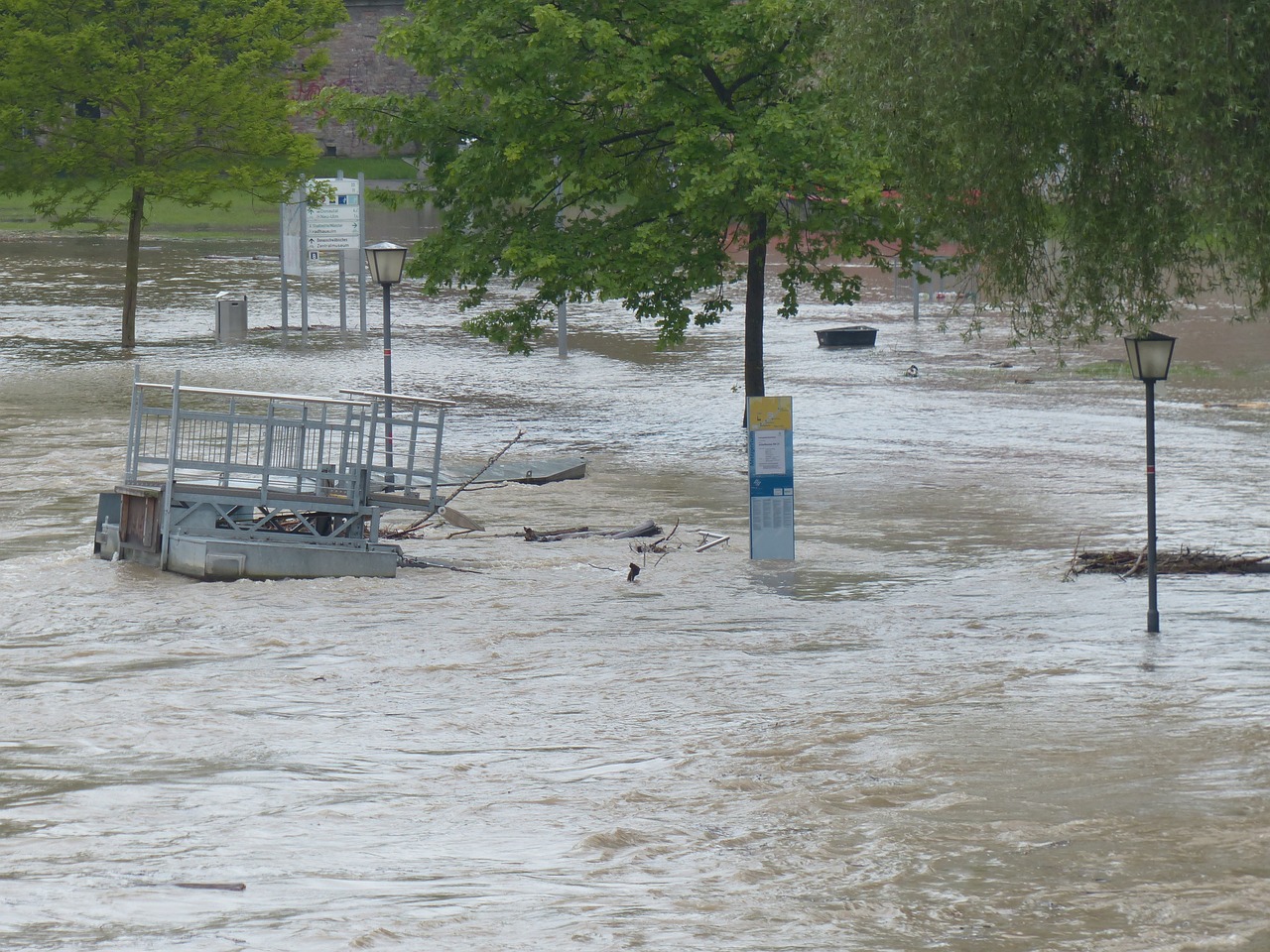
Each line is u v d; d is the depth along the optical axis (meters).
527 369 145.62
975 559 73.25
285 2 162.88
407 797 36.22
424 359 149.88
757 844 32.28
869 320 189.38
